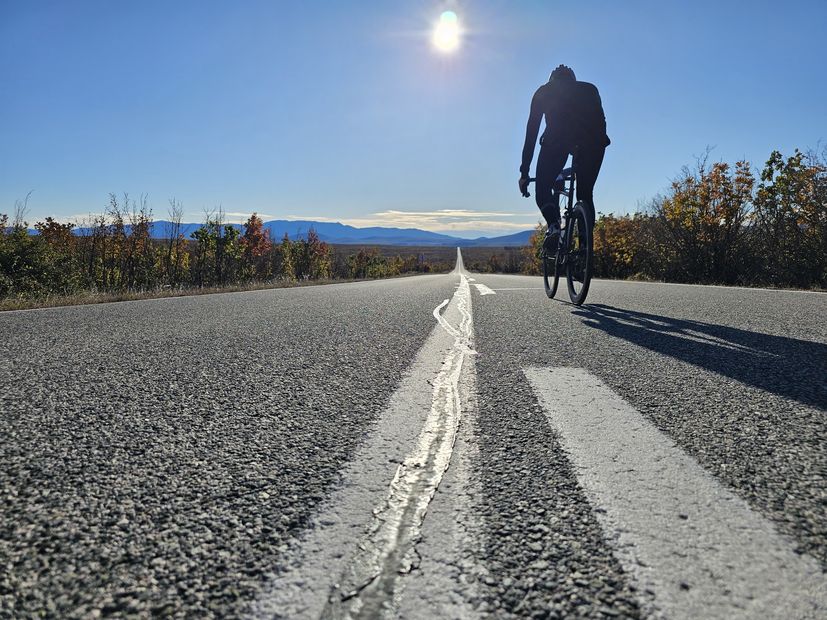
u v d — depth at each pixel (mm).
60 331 3277
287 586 661
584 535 772
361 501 899
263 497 918
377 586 658
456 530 794
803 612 594
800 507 852
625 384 1714
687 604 612
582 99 4301
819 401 1486
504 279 14094
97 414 1445
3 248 9453
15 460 1098
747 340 2549
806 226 10852
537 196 4914
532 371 1938
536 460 1069
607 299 5160
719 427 1267
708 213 13273
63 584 667
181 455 1127
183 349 2527
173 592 652
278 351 2457
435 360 2203
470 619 593
